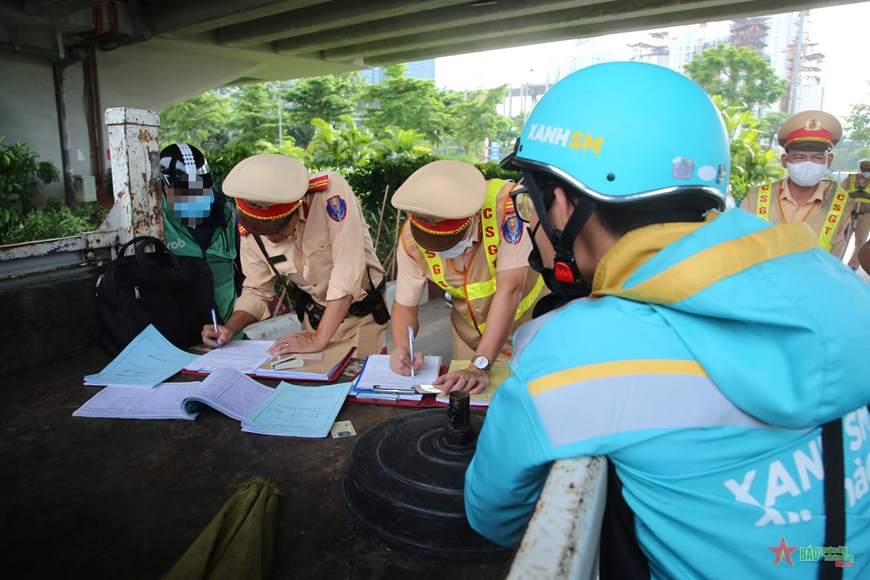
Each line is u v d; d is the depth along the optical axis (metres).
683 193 0.70
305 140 36.91
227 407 1.67
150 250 2.52
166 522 1.23
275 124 33.28
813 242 0.63
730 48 40.47
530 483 0.69
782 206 2.92
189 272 2.32
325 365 1.99
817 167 2.74
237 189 1.84
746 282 0.57
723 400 0.59
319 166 17.14
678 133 0.69
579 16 9.84
